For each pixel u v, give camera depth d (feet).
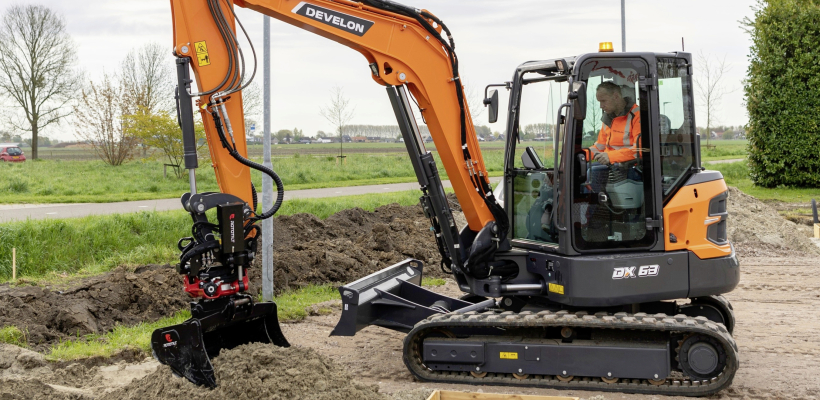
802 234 45.42
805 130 70.23
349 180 85.35
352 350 20.84
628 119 17.39
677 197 17.54
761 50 72.64
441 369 17.90
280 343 16.70
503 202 19.53
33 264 31.01
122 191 65.36
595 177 17.37
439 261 35.88
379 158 120.26
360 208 45.44
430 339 17.92
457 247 18.75
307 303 26.17
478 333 18.13
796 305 27.12
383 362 19.65
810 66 69.97
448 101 17.92
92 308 23.22
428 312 19.17
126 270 29.91
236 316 15.66
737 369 17.21
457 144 18.11
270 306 16.56
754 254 40.24
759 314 25.49
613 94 17.33
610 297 16.94
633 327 16.55
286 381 14.19
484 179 18.52
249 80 16.17
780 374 18.19
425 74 17.67
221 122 15.96
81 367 17.75
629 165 17.52
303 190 70.44
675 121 17.85
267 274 24.71
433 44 17.67
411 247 37.19
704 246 17.51
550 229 18.69
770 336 22.22
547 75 18.57
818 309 26.35
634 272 17.03
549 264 17.93
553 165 18.35
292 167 93.76
